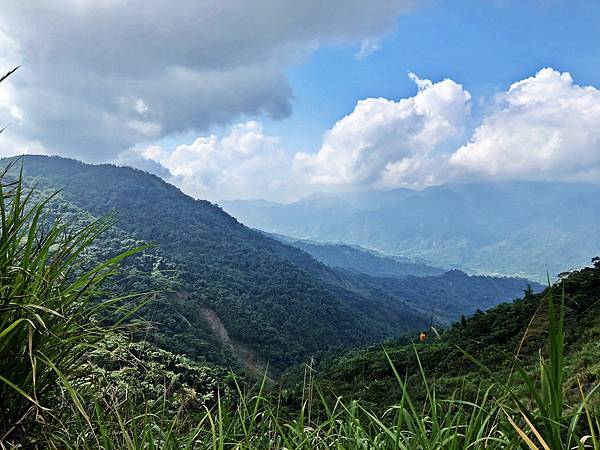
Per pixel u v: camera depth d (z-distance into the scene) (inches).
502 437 60.8
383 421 72.3
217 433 70.7
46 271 74.4
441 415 68.9
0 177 76.0
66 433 70.4
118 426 75.0
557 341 48.8
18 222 75.8
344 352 2844.5
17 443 70.4
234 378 77.9
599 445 46.6
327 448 68.4
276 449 69.6
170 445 70.5
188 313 3870.6
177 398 76.0
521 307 1144.8
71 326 76.2
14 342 69.9
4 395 69.6
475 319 1263.5
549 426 48.6
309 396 77.3
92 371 77.8
